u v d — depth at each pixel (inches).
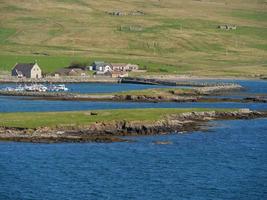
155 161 7470.5
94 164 7288.4
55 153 7785.4
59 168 7076.8
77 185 6427.2
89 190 6254.9
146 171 6998.0
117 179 6658.5
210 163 7401.6
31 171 6934.1
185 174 6884.8
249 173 6934.1
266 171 7022.6
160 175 6820.9
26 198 5999.0
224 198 6018.7
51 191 6215.6
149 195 6107.3
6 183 6466.5
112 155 7760.8
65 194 6127.0
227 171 7022.6
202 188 6338.6
